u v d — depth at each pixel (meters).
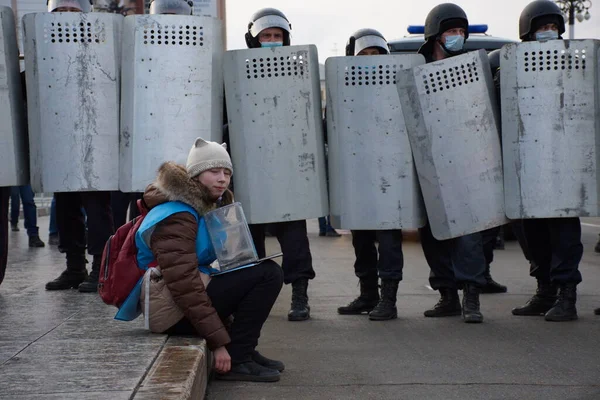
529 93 6.13
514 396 4.13
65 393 3.07
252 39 6.56
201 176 4.12
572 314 6.26
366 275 6.73
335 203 6.42
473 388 4.29
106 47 6.16
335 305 7.18
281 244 6.52
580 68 6.09
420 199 6.35
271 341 5.60
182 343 3.99
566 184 6.11
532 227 6.54
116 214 7.68
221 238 4.22
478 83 6.22
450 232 6.20
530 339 5.56
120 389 3.13
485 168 6.21
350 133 6.34
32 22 6.14
